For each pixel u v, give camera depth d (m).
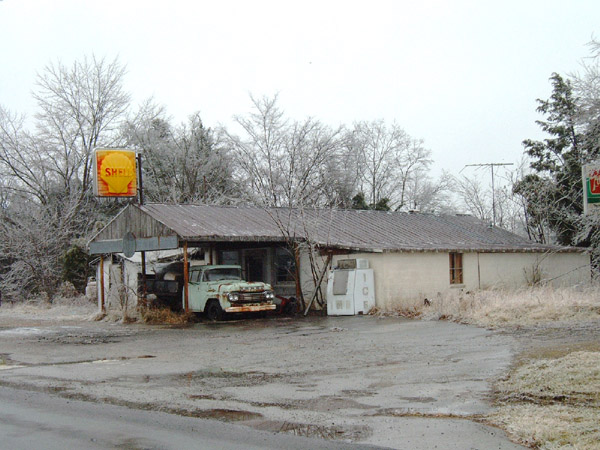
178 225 23.23
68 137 43.75
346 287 23.08
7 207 42.12
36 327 21.83
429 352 13.24
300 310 24.61
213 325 20.84
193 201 43.69
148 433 7.36
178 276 24.31
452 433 7.16
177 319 22.28
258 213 27.64
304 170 44.50
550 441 6.68
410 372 11.02
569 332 14.96
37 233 38.25
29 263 37.50
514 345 13.53
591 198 19.86
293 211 28.80
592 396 8.52
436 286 25.30
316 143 45.38
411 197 50.53
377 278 23.62
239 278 23.61
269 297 22.52
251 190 44.50
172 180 44.38
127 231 24.97
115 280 28.05
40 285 37.69
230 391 9.79
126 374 11.58
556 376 9.66
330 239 25.05
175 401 9.11
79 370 12.15
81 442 7.00
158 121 47.09
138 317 23.05
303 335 17.23
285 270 27.03
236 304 21.84
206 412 8.40
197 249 29.48
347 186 46.19
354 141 47.09
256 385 10.25
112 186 25.28
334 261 24.88
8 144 42.56
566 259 30.58
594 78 24.56
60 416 8.27
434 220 32.62
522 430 7.11
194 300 23.19
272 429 7.49
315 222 26.25
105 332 19.64
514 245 29.61
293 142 45.03
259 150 45.25
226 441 6.99
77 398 9.45
